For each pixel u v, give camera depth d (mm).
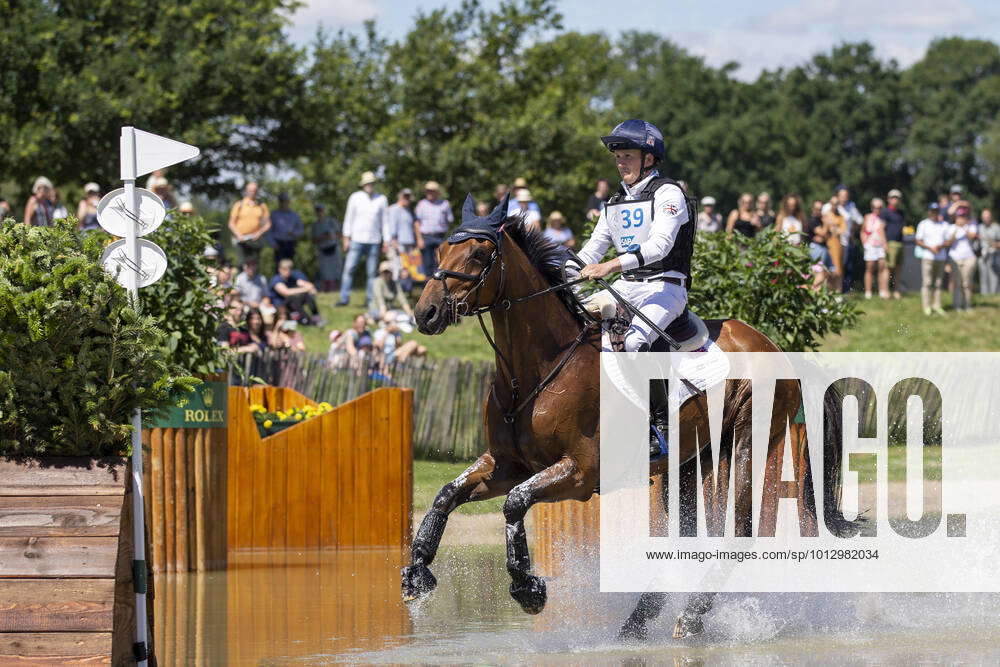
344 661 8445
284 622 10102
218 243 13906
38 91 33625
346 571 13156
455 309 8883
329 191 49500
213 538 13281
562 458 9297
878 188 95375
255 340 21516
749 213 25484
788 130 93875
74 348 7316
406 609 10797
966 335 27344
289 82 38094
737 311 14812
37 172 34812
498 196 28312
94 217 22828
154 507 13008
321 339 25125
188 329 13172
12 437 7281
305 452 15016
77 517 7145
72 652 6996
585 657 8625
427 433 21078
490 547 14836
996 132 92688
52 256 7402
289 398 17531
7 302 7090
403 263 27875
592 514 13578
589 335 9516
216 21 36938
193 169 40656
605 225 9977
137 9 35625
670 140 96938
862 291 32219
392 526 15273
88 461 7277
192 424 13117
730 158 93625
